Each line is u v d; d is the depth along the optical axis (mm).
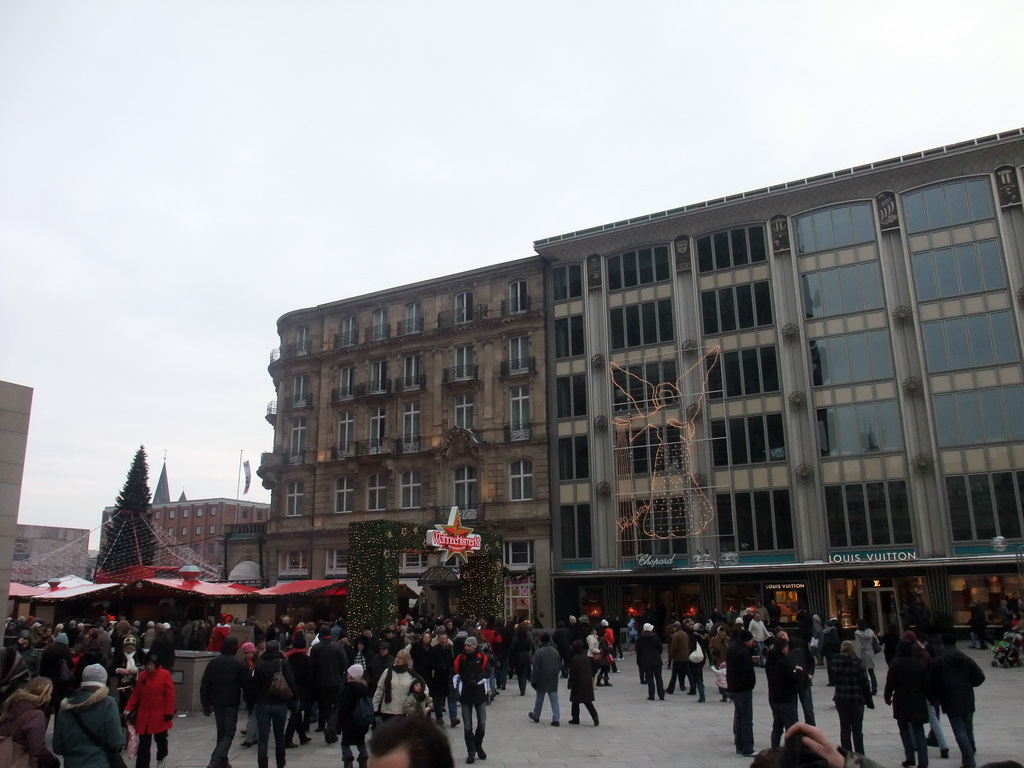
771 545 36750
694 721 16547
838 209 38469
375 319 50656
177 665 18938
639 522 39594
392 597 29234
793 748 2783
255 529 54188
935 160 36375
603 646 24062
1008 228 34844
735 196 40250
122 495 73500
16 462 17844
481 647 19141
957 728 11234
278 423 52062
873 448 35625
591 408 42156
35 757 7496
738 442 38406
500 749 14023
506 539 42469
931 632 11844
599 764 12594
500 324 45625
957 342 34969
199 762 13320
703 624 29812
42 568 59562
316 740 15438
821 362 37438
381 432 48469
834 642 21625
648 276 42375
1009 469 33031
